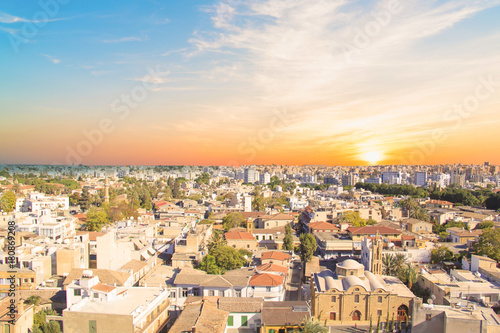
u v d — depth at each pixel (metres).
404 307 84.12
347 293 84.94
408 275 97.81
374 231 142.38
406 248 125.00
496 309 80.75
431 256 122.62
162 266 115.50
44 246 110.56
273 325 74.12
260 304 80.94
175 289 92.69
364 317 84.75
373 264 102.94
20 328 72.12
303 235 138.88
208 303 79.31
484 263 100.81
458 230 163.38
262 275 95.06
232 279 93.75
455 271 98.50
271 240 169.00
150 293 80.25
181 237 139.62
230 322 79.44
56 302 85.19
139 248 124.62
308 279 115.88
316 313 85.75
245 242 150.50
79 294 76.12
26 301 83.31
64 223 142.75
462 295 81.44
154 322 74.69
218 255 116.12
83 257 106.50
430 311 73.50
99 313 66.50
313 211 198.75
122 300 75.94
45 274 97.81
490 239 119.06
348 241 139.75
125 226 159.38
